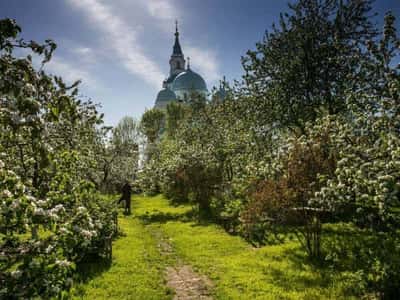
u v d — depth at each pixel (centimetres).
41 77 364
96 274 849
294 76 1622
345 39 1605
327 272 808
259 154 1529
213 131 2211
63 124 861
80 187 463
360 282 719
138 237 1368
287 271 838
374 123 701
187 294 741
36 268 327
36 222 349
